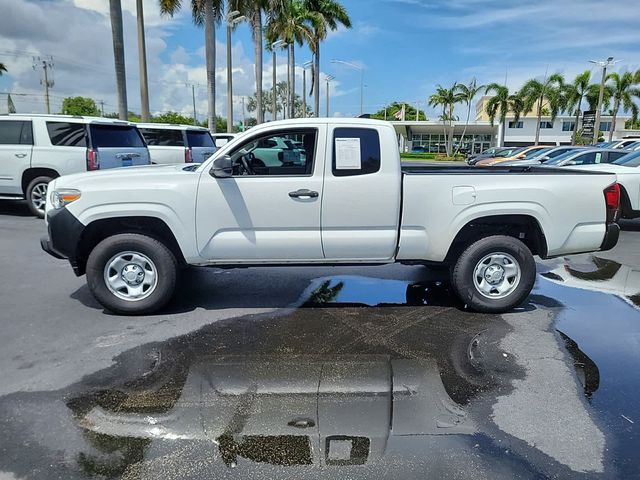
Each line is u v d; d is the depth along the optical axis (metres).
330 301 5.55
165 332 4.63
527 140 63.09
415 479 2.64
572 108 46.78
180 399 3.45
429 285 6.17
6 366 3.93
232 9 27.59
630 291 6.05
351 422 3.17
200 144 13.95
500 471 2.71
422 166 6.29
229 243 4.87
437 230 4.95
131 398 3.46
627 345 4.40
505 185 4.92
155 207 4.75
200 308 5.29
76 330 4.66
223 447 2.91
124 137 10.84
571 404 3.41
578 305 5.50
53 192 4.86
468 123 58.56
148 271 4.97
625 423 3.19
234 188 4.77
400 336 4.57
